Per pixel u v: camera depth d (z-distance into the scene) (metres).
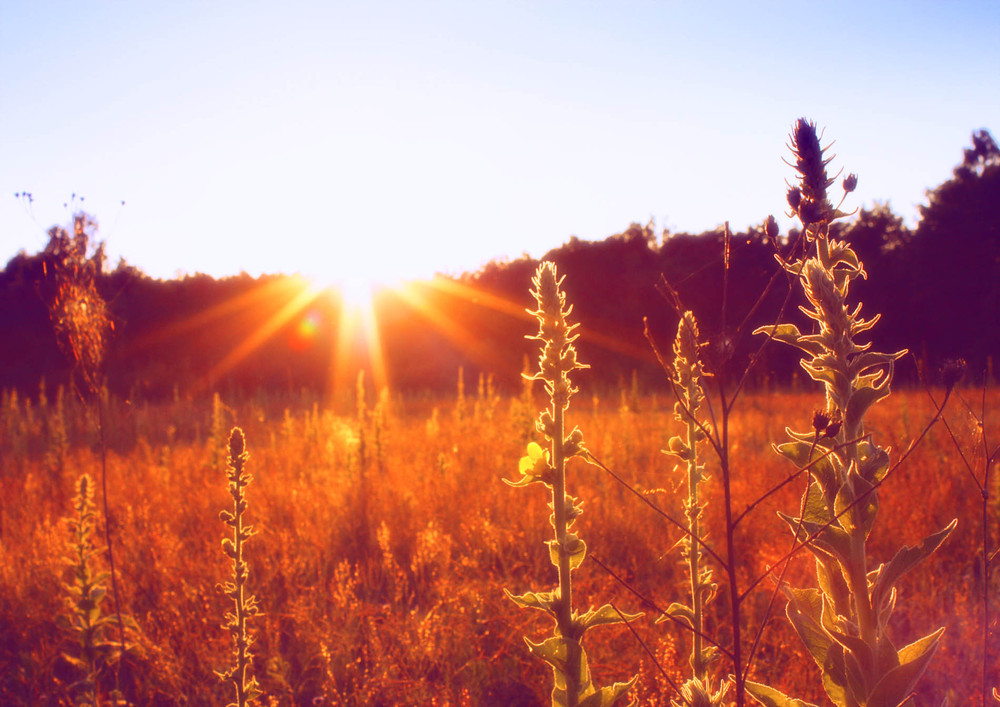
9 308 23.86
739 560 4.64
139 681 3.72
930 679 3.10
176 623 4.05
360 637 4.04
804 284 1.63
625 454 7.85
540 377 1.76
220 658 3.77
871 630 1.52
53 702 3.53
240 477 2.82
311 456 9.40
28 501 6.93
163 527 5.79
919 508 5.29
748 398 14.02
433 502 6.30
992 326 22.12
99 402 4.14
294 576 4.75
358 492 6.56
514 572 4.88
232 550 2.80
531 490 6.73
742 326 1.58
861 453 1.59
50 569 4.78
